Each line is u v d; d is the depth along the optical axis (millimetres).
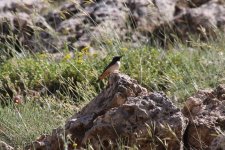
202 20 22844
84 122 11867
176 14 23109
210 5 23469
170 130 10938
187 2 23484
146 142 11227
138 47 20062
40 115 14484
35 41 20375
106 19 21703
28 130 13594
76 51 19047
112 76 12344
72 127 11844
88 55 18906
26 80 17547
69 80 17375
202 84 16578
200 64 17922
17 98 16203
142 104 11461
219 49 19125
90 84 17234
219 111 11836
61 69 17859
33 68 18016
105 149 11414
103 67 18047
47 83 17500
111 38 19859
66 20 21844
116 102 11977
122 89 12023
